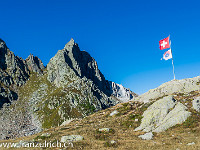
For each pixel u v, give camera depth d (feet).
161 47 225.97
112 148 89.81
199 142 86.12
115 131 130.72
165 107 142.20
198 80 221.87
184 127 118.01
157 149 83.10
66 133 135.74
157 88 234.58
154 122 133.18
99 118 200.75
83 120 213.66
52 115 581.53
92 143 99.91
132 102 225.15
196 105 134.62
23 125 537.24
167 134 112.57
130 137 114.01
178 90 207.10
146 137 109.29
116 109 216.13
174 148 82.43
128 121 148.56
